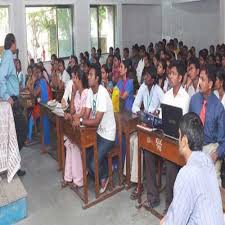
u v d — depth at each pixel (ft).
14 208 10.00
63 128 12.00
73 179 11.84
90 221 9.96
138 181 10.55
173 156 8.79
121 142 11.55
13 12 23.26
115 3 30.07
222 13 27.84
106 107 10.56
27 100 16.33
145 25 33.55
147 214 10.19
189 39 33.45
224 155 8.73
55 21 26.37
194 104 9.04
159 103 11.32
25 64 24.23
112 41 30.86
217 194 5.04
